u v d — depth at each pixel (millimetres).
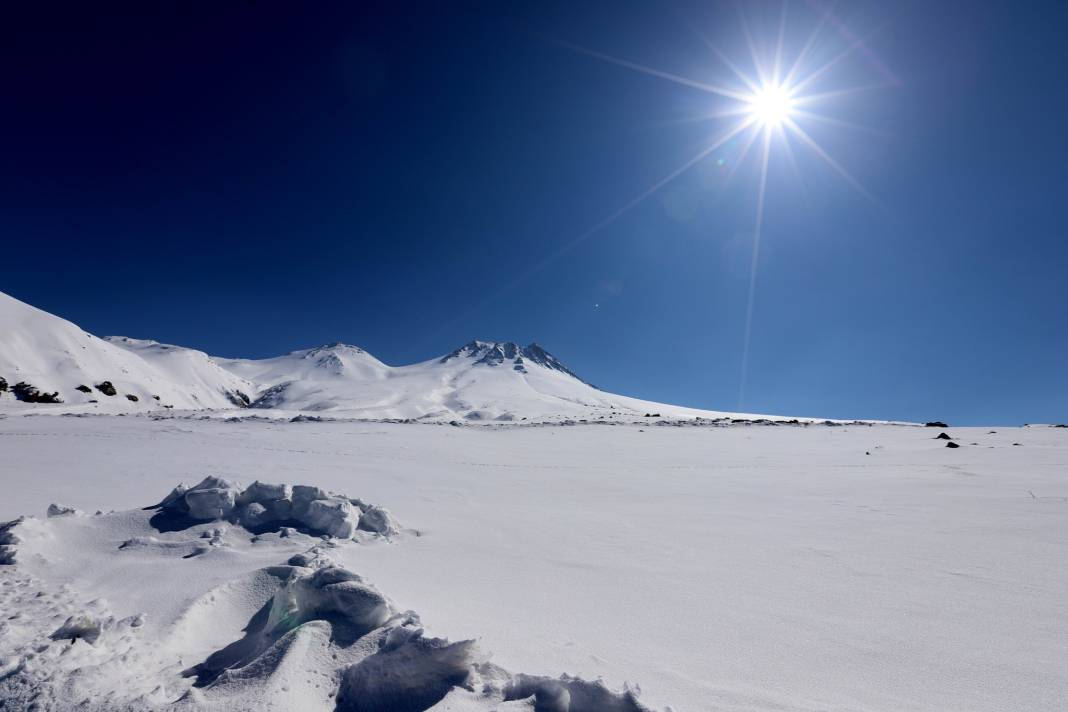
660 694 2432
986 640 3123
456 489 10289
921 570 4613
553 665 2707
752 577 4500
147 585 3781
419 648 2498
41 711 2105
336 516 5605
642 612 3627
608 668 2699
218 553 4559
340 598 3057
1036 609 3637
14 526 4508
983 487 9281
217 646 3031
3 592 3461
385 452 16172
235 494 5820
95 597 3527
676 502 8930
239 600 3549
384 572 4430
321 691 2400
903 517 7039
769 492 9906
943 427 27203
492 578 4430
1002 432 22328
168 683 2490
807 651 2979
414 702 2312
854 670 2734
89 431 18031
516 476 12445
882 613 3604
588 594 4027
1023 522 6402
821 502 8602
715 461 15586
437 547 5516
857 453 16438
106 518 5309
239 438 17781
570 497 9562
